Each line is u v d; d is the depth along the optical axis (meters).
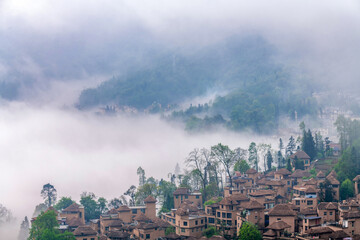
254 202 169.38
